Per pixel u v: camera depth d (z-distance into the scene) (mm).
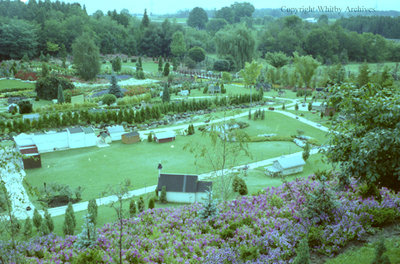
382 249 14102
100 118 84250
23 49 167875
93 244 21734
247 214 22797
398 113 16828
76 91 112812
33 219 35156
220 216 23844
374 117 17625
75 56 138125
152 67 183750
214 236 21078
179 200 44625
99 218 37469
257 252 17719
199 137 74562
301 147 66938
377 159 17188
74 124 82562
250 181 48125
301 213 19094
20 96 110000
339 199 21719
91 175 55594
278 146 68062
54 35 185000
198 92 125750
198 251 19906
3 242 18766
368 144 16719
